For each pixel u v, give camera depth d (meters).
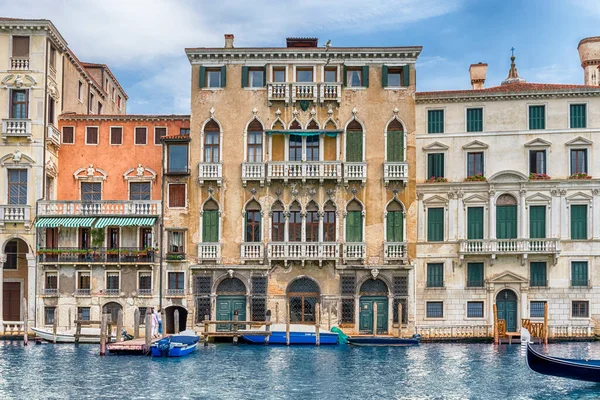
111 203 39.47
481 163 39.72
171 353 33.22
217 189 39.62
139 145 41.09
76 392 26.11
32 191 39.12
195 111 39.88
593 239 38.66
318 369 30.50
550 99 39.31
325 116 39.72
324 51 39.38
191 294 39.12
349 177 38.97
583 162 39.09
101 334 33.84
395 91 39.75
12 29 39.22
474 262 39.25
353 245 38.94
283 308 39.06
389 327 38.81
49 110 40.09
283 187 39.56
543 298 38.84
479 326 38.44
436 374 29.50
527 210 39.09
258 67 40.12
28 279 39.22
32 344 37.06
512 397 25.73
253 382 27.91
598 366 26.75
